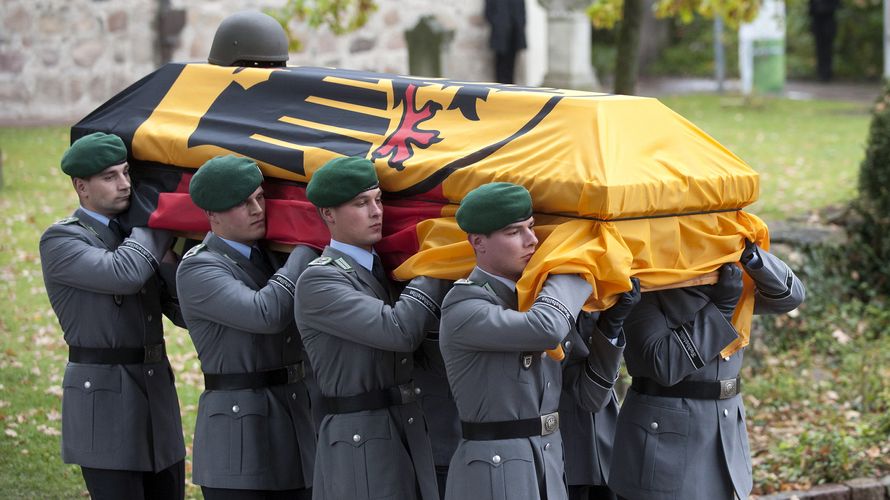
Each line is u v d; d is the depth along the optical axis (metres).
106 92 39.94
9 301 23.19
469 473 11.71
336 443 12.58
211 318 13.16
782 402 21.16
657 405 13.45
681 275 12.12
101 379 14.48
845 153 37.28
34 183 30.56
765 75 51.12
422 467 12.65
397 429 12.60
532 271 11.29
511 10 47.03
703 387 13.39
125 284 13.97
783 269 13.23
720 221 12.58
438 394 13.88
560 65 48.56
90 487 14.73
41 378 20.16
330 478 12.65
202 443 13.59
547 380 11.88
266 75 14.51
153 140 14.52
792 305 13.37
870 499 17.78
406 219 12.65
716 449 13.45
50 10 38.84
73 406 14.55
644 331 12.96
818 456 18.44
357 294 12.18
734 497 13.57
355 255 12.48
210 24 40.72
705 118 45.00
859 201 26.33
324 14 24.33
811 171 34.38
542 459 11.75
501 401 11.62
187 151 14.20
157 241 14.48
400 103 13.41
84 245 14.19
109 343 14.51
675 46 70.00
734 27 25.16
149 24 40.06
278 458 13.56
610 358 11.94
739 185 12.52
